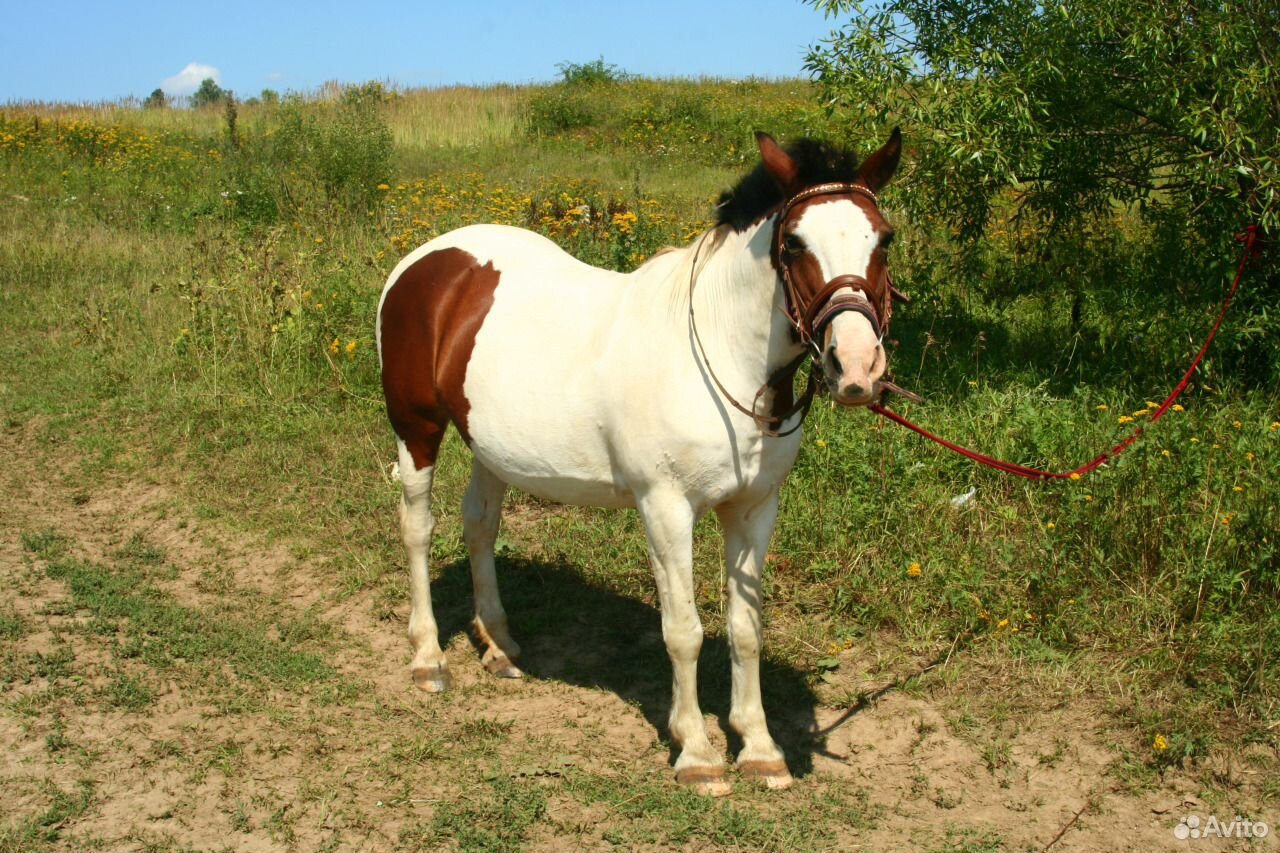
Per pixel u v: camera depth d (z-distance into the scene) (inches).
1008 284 333.4
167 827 128.0
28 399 290.8
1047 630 167.6
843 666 167.6
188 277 375.9
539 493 150.9
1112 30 235.9
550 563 205.6
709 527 205.6
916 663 166.6
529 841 126.9
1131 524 178.1
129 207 564.7
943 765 142.6
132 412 281.3
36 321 368.5
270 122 883.4
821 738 149.7
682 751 139.5
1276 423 207.6
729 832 127.3
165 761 141.6
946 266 318.7
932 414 235.1
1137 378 260.1
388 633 182.5
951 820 131.0
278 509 227.3
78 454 259.8
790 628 177.9
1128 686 154.7
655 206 445.1
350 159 579.2
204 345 315.3
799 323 113.9
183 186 633.0
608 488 140.0
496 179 675.4
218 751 142.9
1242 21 227.9
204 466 249.1
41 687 158.4
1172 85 232.5
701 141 823.1
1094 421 226.4
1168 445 188.9
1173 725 145.0
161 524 223.5
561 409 138.9
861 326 105.5
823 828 128.3
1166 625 164.4
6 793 133.2
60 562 201.3
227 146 714.2
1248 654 152.7
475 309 154.6
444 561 208.4
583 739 150.0
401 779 138.9
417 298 163.0
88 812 130.2
